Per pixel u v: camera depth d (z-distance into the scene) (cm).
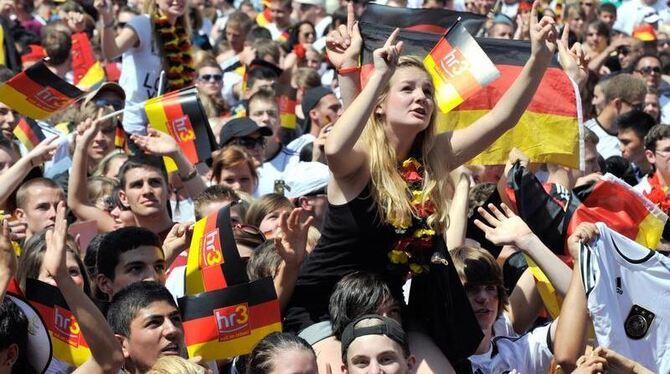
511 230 1925
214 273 1931
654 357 1878
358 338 1688
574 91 2209
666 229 2112
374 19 2177
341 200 1744
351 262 1775
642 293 1884
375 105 1706
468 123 2150
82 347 1784
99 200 2525
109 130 2981
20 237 2244
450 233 2067
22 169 2144
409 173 1755
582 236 1877
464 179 2119
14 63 3900
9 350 1652
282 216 1844
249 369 1709
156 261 2056
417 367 1770
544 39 1820
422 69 1753
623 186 2044
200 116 2664
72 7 4300
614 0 5075
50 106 2480
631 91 3378
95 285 2055
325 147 1695
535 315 2144
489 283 1964
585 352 1848
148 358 1798
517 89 1827
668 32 4825
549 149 2206
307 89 3728
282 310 1864
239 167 2712
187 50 3359
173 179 2720
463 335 1803
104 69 3872
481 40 2192
